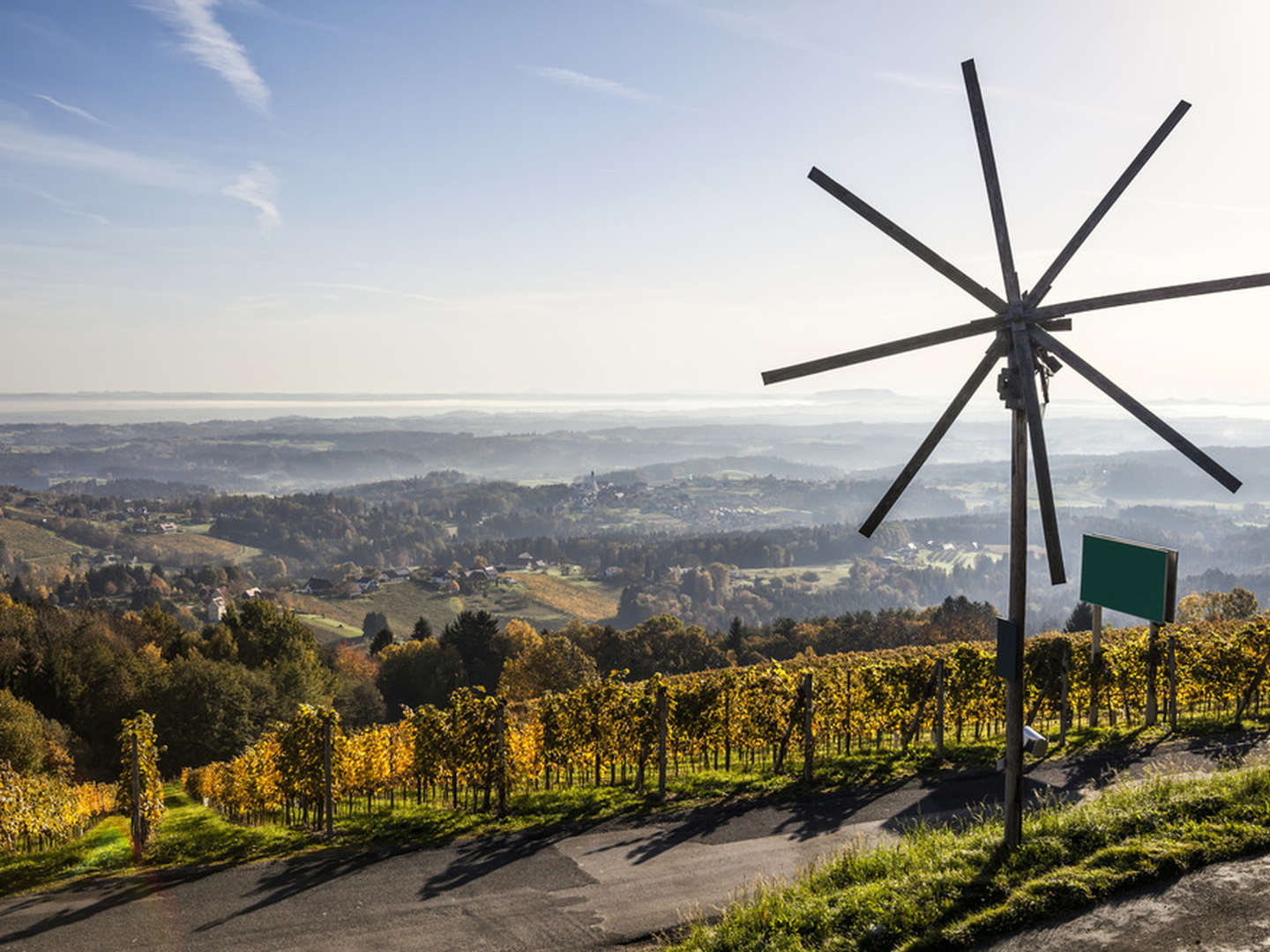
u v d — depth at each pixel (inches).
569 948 385.1
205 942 411.5
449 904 447.5
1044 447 298.4
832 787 652.1
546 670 3134.8
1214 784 396.2
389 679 3732.8
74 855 579.5
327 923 429.1
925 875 338.6
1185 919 276.7
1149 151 301.1
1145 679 850.8
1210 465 265.0
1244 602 2507.4
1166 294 288.2
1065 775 649.6
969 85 314.5
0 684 2763.3
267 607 3740.2
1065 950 268.1
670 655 3949.3
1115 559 767.7
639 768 701.9
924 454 310.2
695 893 443.8
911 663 868.0
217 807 1249.4
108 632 3558.1
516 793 751.1
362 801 871.1
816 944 309.7
